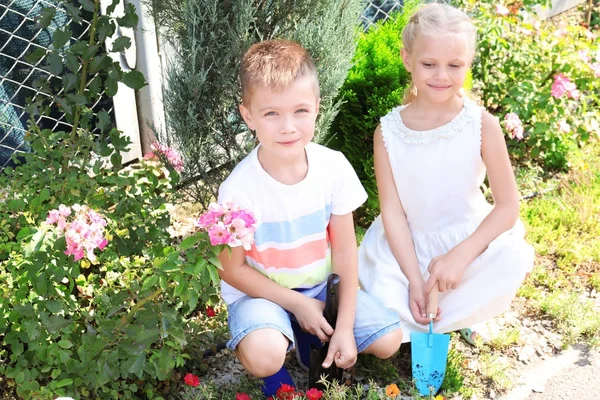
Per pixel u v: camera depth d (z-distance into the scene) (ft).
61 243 7.09
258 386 7.93
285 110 7.03
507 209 8.37
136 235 8.55
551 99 13.25
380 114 10.59
